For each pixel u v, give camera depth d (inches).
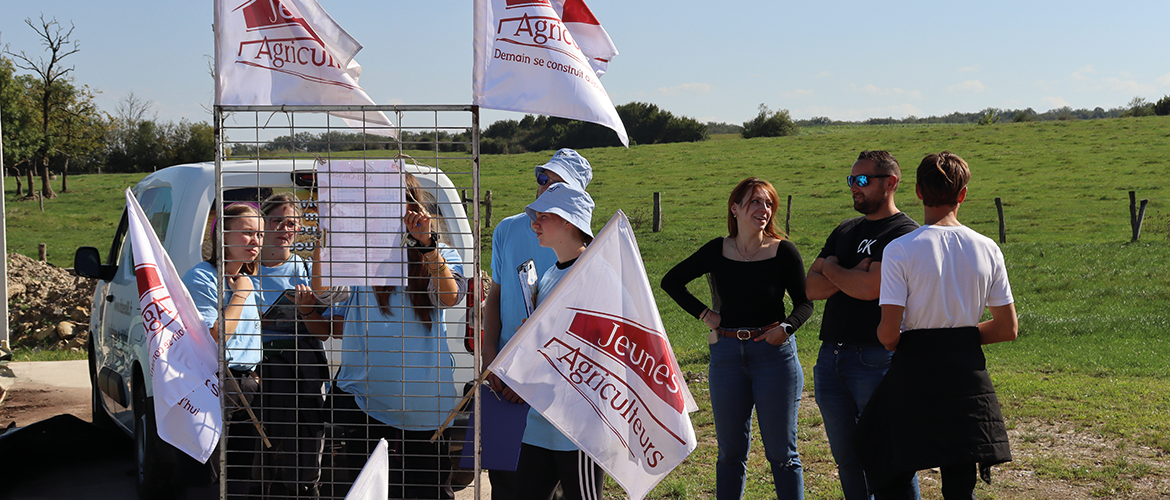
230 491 127.7
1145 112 3855.8
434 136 99.5
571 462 120.6
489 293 134.3
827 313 141.6
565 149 134.5
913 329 116.6
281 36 98.0
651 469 103.8
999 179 1443.2
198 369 111.4
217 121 99.4
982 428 112.4
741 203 143.3
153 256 110.7
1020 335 415.5
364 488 70.1
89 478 195.3
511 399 113.8
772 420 141.9
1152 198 1152.8
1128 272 616.1
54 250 1102.4
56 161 2674.7
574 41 103.0
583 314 103.4
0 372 328.2
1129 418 241.0
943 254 114.8
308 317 122.5
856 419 139.1
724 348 144.4
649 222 1111.6
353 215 103.1
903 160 1769.2
